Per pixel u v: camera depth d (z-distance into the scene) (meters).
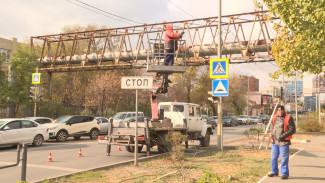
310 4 8.56
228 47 29.59
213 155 12.84
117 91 40.91
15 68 28.62
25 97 28.53
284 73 11.45
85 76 45.56
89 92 39.03
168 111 15.92
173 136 11.54
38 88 22.64
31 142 17.00
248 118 60.12
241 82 69.56
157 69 12.65
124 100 44.12
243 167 9.79
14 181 8.29
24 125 16.89
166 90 13.45
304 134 28.08
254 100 104.75
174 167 9.71
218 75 13.70
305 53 10.45
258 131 15.23
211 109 63.84
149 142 12.55
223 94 13.69
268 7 10.28
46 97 37.06
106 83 39.16
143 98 46.66
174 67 12.80
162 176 8.09
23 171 6.34
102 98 38.09
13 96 27.89
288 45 10.59
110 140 13.14
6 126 15.96
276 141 8.15
